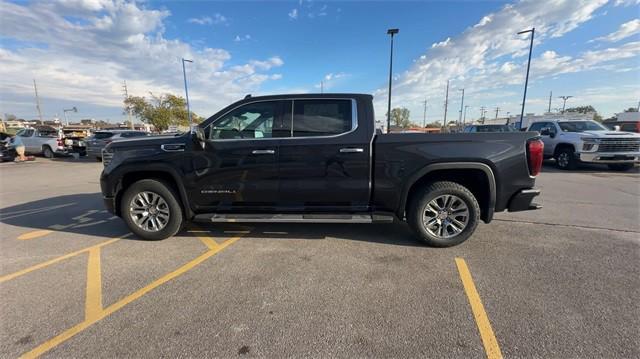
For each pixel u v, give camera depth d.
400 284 2.95
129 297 2.77
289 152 3.79
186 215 4.07
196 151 3.89
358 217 3.80
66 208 6.02
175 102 48.00
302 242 4.06
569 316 2.42
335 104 3.83
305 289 2.88
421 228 3.78
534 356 2.02
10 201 6.68
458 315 2.46
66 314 2.52
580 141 10.20
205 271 3.26
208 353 2.08
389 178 3.74
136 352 2.09
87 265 3.43
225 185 3.91
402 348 2.11
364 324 2.36
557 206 5.78
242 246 3.94
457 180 3.93
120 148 4.03
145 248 3.90
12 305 2.65
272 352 2.08
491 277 3.06
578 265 3.31
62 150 17.88
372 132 3.75
